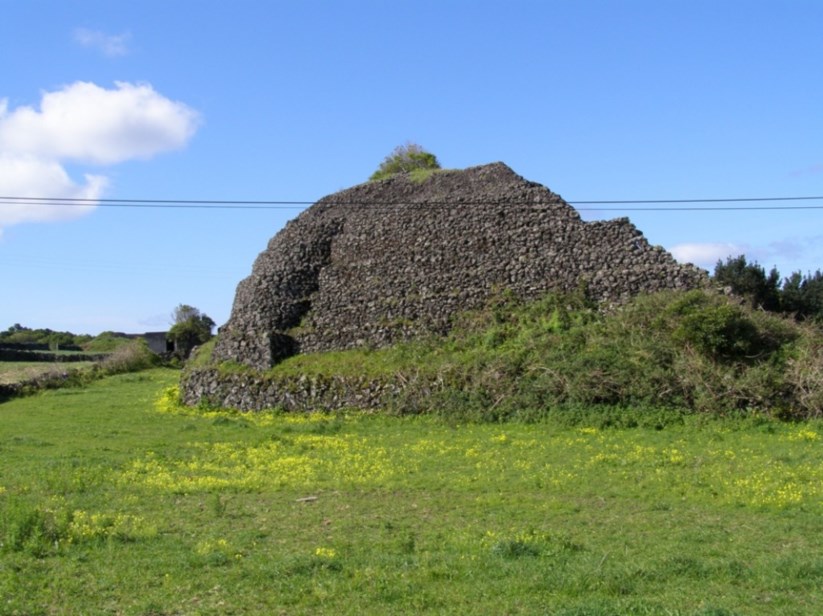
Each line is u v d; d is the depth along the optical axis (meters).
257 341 42.09
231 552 15.34
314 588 13.09
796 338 32.66
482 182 44.72
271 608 12.34
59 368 62.75
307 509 19.45
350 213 47.69
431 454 26.61
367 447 28.45
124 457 27.06
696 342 31.89
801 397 29.75
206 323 90.94
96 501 20.23
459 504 19.77
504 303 40.03
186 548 15.82
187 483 22.42
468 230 42.78
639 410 30.48
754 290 45.25
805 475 21.78
